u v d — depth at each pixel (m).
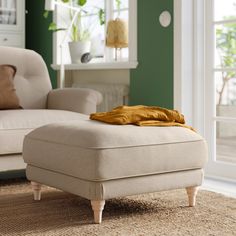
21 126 3.67
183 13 4.32
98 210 2.70
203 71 4.39
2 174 4.30
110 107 5.05
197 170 3.05
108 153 2.63
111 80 5.26
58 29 5.57
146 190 2.81
